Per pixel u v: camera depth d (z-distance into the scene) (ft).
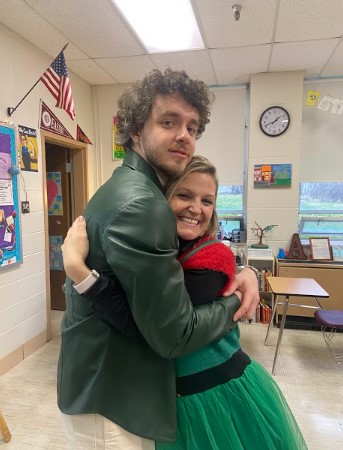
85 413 2.50
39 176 9.88
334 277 11.16
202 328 2.35
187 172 2.79
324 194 12.91
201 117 2.69
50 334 10.59
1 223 8.26
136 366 2.53
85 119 12.84
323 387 7.98
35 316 9.82
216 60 10.71
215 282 2.61
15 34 8.70
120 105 2.74
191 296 2.53
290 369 8.79
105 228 2.28
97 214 2.38
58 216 13.17
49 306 10.49
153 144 2.52
